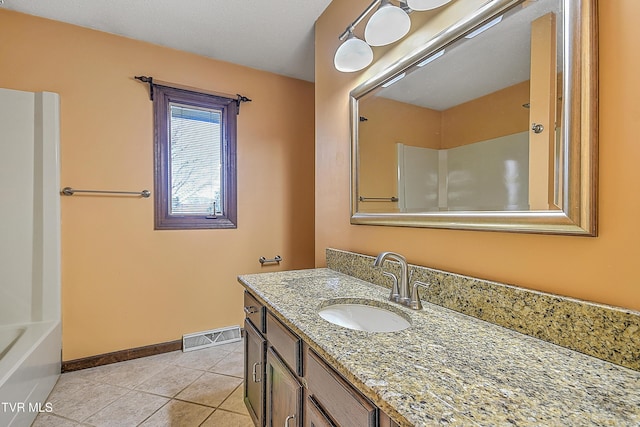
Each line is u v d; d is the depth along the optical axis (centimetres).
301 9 193
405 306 111
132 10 192
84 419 160
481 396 57
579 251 77
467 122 107
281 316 105
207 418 163
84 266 210
